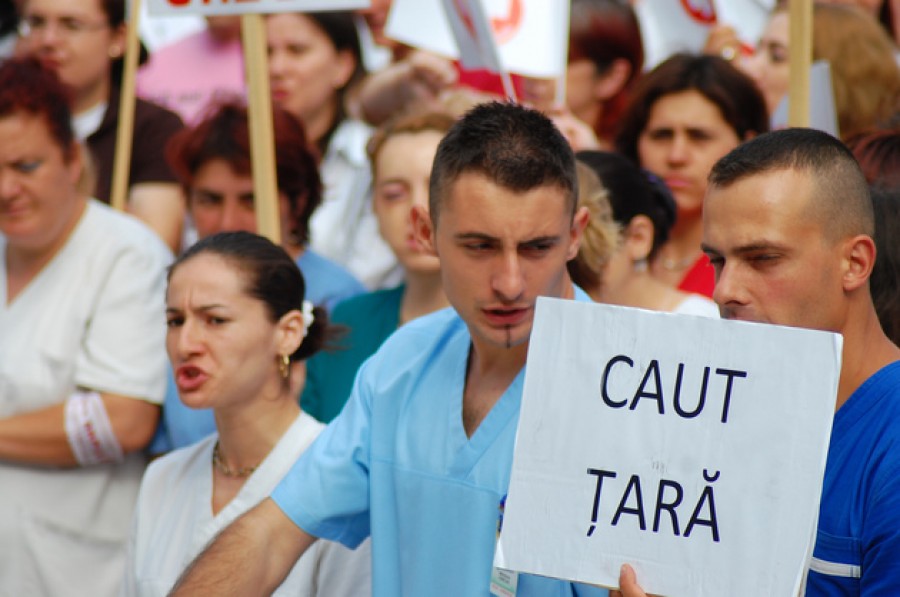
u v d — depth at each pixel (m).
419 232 10.04
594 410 8.05
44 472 14.18
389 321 14.91
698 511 7.84
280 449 11.52
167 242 18.62
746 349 7.83
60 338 14.34
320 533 9.75
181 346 11.53
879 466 8.05
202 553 9.53
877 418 8.20
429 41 17.53
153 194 18.64
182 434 14.26
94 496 14.29
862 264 8.25
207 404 11.49
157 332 14.66
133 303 14.52
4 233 14.32
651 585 7.88
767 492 7.73
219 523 11.40
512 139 8.57
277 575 9.64
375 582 9.48
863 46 17.19
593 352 8.07
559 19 16.33
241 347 11.50
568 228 8.79
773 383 7.77
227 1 14.42
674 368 7.95
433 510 9.23
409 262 14.69
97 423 14.05
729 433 7.82
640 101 16.12
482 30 15.03
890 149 12.66
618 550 7.95
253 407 11.58
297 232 16.02
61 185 14.39
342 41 20.28
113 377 14.23
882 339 8.59
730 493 7.80
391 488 9.51
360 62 20.62
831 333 7.71
